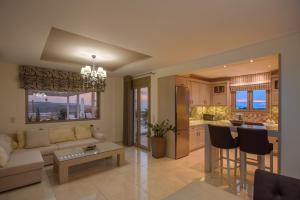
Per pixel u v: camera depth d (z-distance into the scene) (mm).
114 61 3773
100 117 5332
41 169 2850
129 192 2568
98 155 3271
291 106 2307
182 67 3875
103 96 5410
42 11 1717
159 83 4504
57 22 1951
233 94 5449
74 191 2598
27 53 3098
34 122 4168
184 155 4258
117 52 3139
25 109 4039
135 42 2572
